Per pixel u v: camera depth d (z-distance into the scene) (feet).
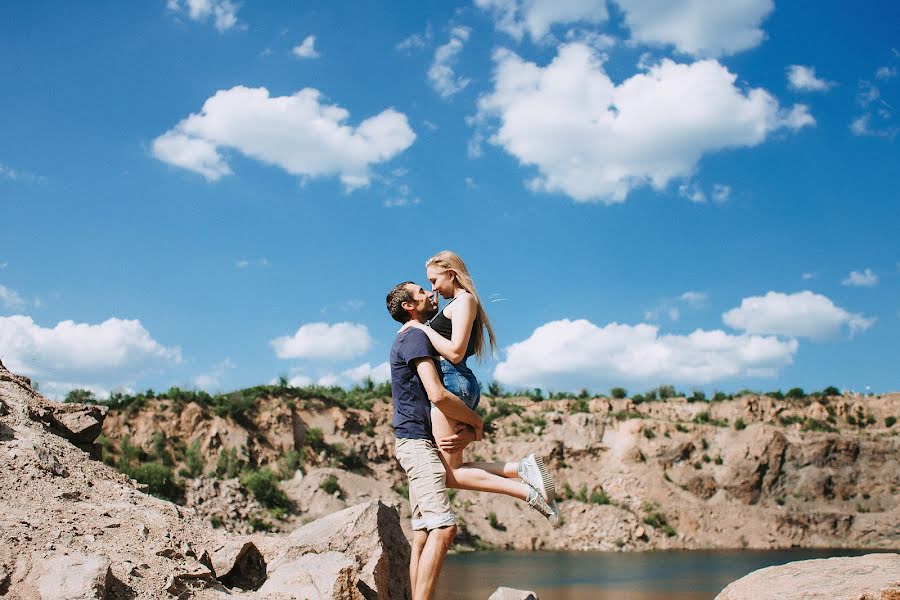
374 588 24.43
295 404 231.09
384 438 236.63
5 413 28.55
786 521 231.09
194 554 22.61
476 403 19.67
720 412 297.33
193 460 189.78
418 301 19.67
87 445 33.01
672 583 130.11
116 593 17.74
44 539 19.10
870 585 20.26
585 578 136.26
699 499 241.14
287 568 22.99
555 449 256.11
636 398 305.53
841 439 255.09
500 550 204.23
